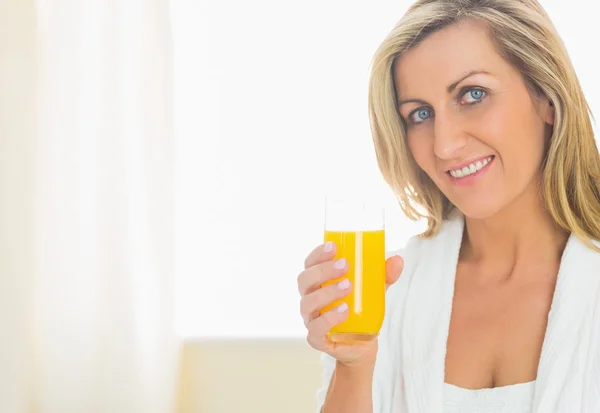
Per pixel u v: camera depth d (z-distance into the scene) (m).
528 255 1.53
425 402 1.49
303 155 3.55
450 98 1.45
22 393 3.20
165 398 3.34
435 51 1.44
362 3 3.51
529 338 1.46
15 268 3.19
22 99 3.23
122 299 3.35
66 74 3.40
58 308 3.37
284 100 3.56
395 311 1.62
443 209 1.65
